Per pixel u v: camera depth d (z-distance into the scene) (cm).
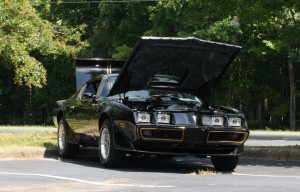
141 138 1377
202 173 1384
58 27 5028
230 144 1448
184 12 4716
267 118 6303
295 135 3719
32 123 6688
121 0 5678
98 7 5959
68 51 4953
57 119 1880
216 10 1923
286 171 1462
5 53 2566
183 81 1573
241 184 1152
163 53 1430
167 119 1393
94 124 1568
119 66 2267
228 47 1457
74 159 1761
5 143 1883
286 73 6072
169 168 1541
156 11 5369
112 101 1497
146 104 1452
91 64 2247
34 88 6600
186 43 1409
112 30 5988
